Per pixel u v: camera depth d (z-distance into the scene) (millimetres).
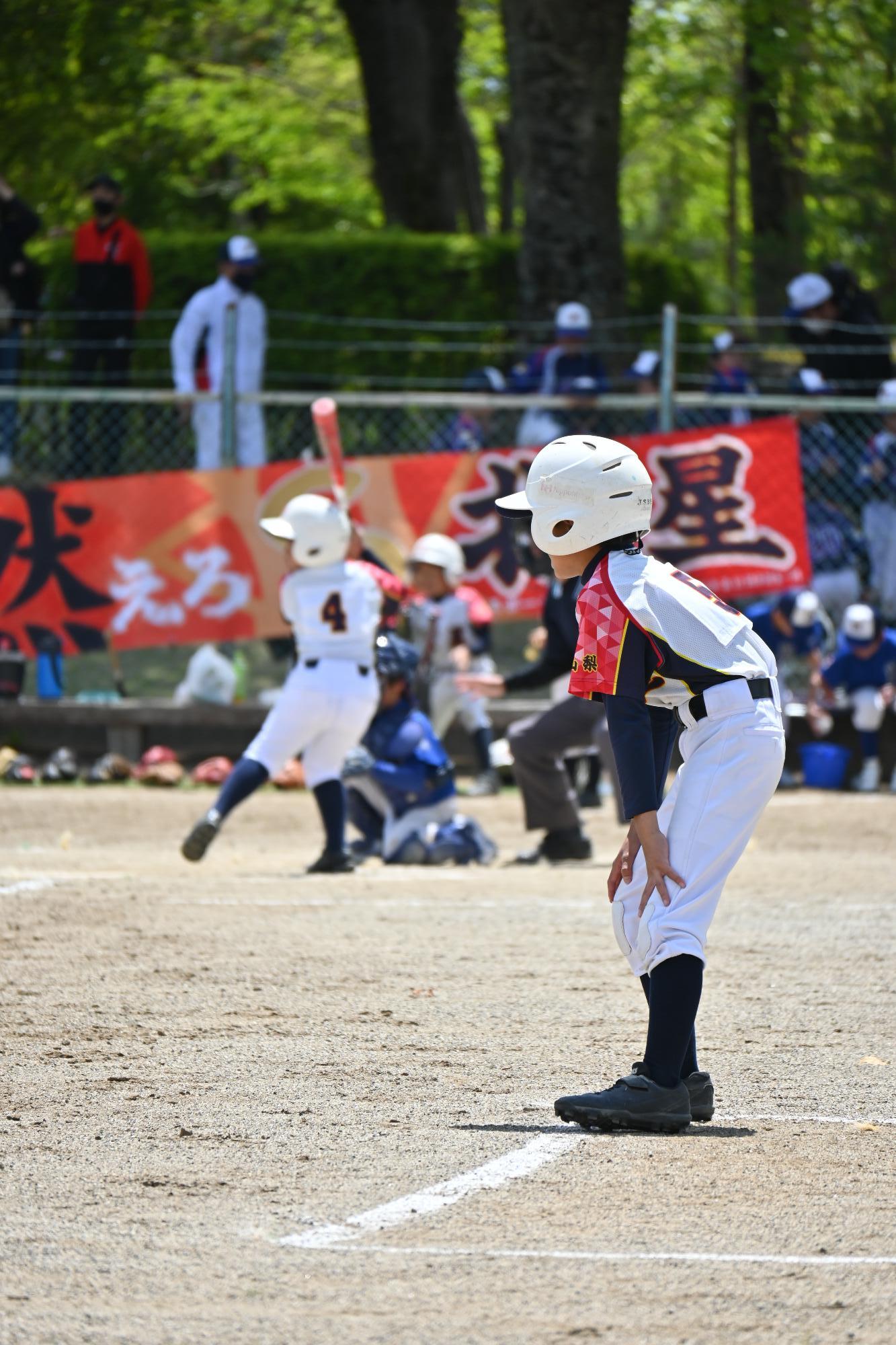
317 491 46750
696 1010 15438
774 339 65875
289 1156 14531
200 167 99562
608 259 57625
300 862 34781
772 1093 16891
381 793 34750
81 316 51812
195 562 47062
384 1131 15312
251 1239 12328
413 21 71438
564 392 48375
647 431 49062
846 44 67250
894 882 32125
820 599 48156
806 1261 11859
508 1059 18016
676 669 15156
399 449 52688
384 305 58281
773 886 31344
